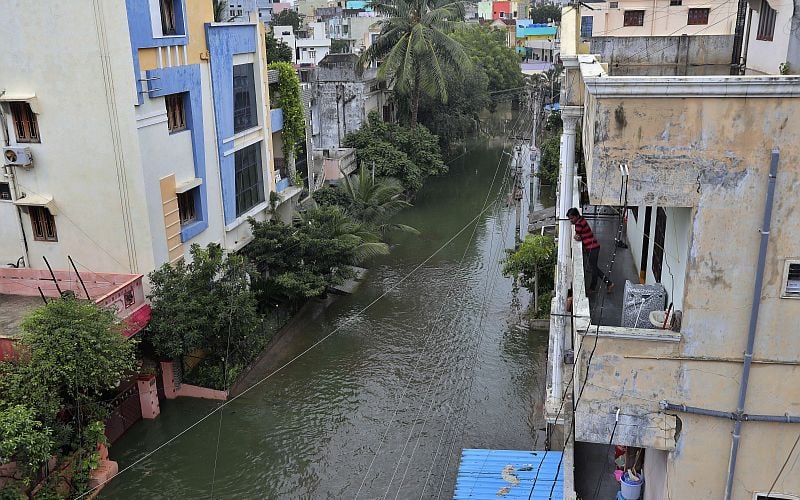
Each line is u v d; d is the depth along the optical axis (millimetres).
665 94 6633
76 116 16672
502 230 32094
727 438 7531
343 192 29281
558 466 11750
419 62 37938
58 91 16594
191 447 16141
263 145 23125
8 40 16500
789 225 6816
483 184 40750
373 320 22906
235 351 18531
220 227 20703
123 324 14820
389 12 38625
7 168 17438
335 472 15266
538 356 20312
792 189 6727
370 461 15609
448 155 46469
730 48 11602
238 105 21500
